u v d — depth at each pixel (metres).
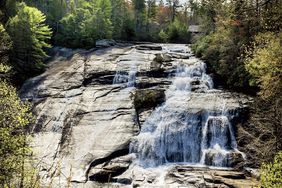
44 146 25.94
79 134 26.94
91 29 49.41
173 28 70.06
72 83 34.62
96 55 41.03
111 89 32.38
